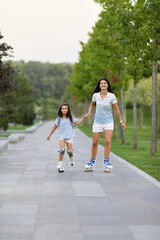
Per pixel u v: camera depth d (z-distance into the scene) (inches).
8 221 239.9
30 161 576.7
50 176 424.5
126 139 1341.0
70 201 297.9
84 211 266.7
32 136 1338.6
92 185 368.5
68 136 474.0
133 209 274.2
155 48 603.2
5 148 750.5
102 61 1016.2
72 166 517.3
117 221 242.1
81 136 1348.4
